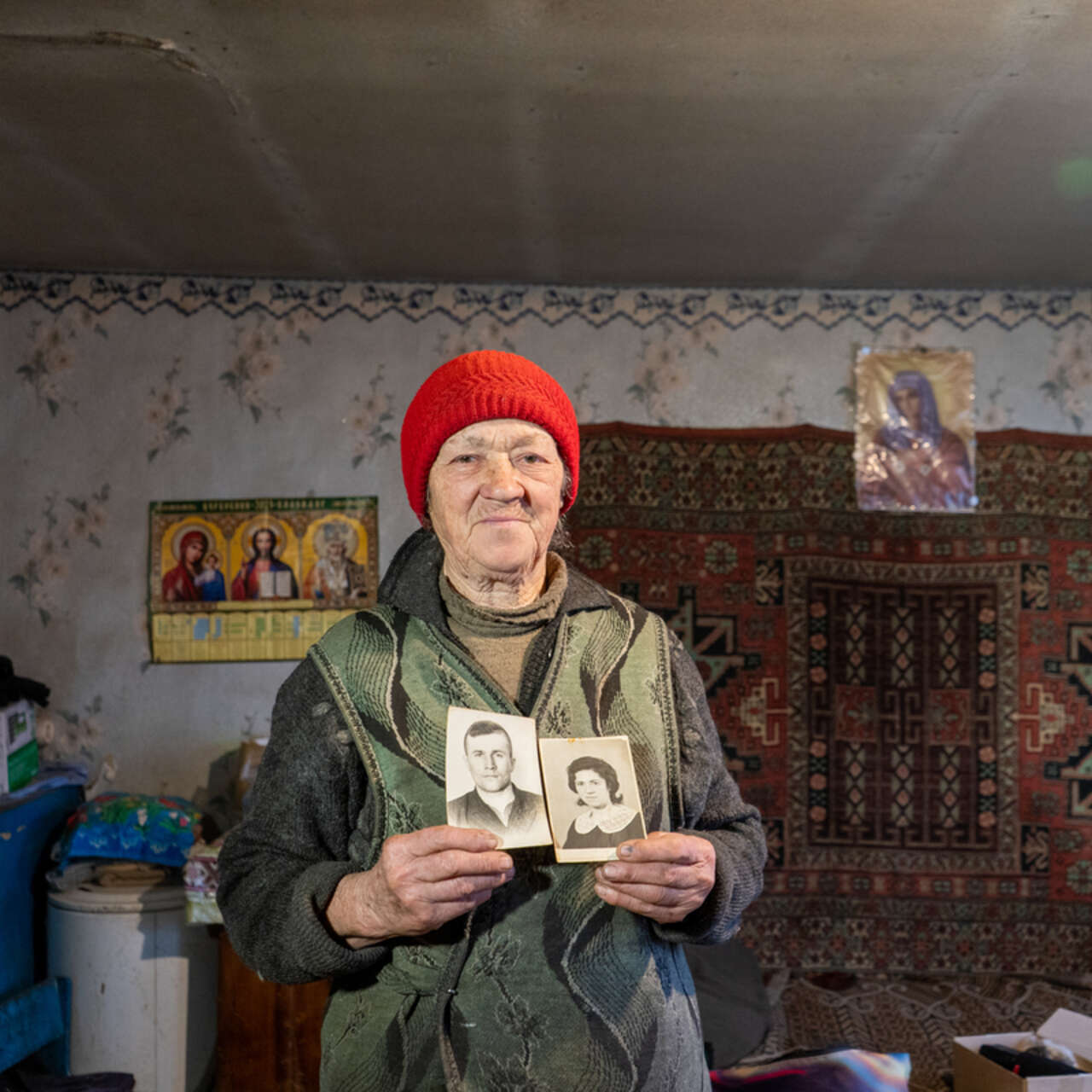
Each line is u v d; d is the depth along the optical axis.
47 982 2.77
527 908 1.06
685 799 1.16
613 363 3.63
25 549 3.50
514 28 1.88
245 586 3.53
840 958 3.49
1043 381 3.62
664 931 1.12
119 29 1.88
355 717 1.11
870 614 3.57
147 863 2.95
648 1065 1.05
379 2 1.79
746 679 3.54
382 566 3.54
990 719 3.54
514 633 1.19
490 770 1.05
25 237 3.14
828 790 3.53
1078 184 2.66
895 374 3.62
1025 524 3.58
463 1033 1.03
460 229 3.04
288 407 3.56
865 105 2.20
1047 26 1.87
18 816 2.95
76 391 3.52
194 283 3.55
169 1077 2.79
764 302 3.65
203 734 3.50
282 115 2.25
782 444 3.60
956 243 3.14
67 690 3.48
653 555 3.55
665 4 1.80
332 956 1.01
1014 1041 2.55
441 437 1.17
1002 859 3.51
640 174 2.60
